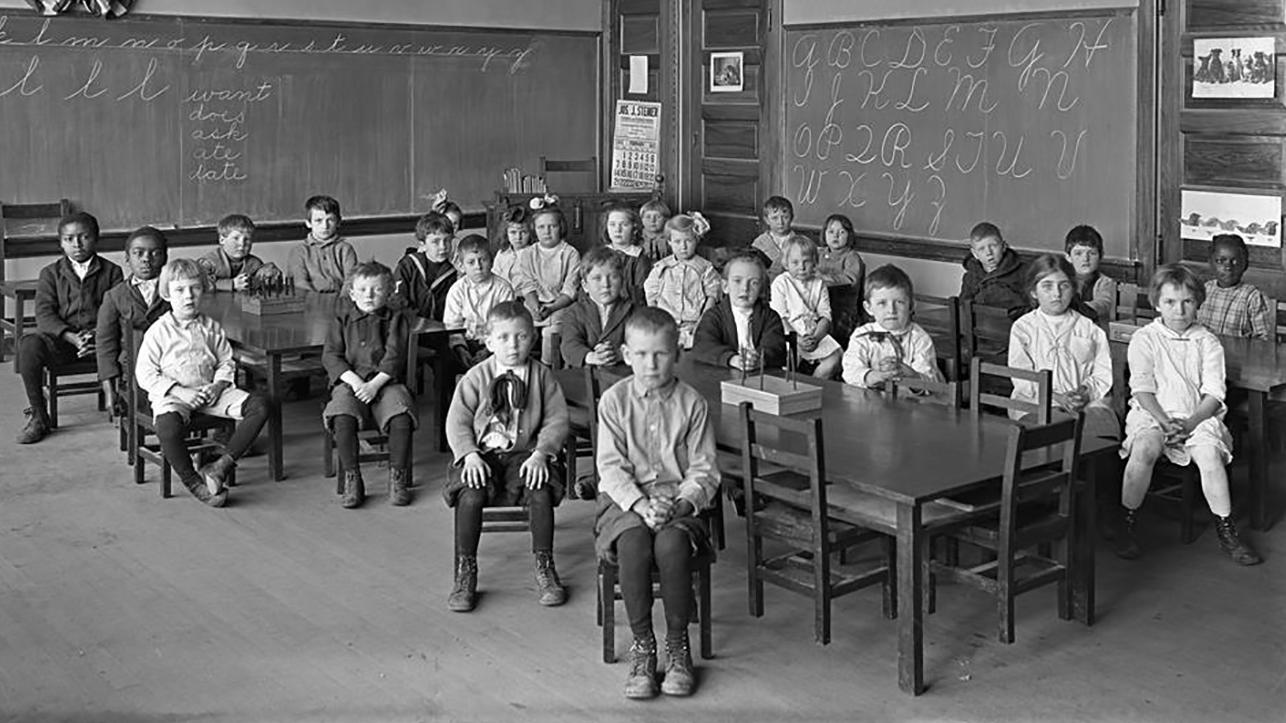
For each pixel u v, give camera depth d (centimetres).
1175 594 450
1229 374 510
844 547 409
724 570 472
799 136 948
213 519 534
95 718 366
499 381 455
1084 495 418
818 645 407
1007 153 823
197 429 560
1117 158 768
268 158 955
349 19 976
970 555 488
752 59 974
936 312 695
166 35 904
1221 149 724
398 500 551
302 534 516
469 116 1040
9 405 723
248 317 639
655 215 832
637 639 379
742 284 549
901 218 888
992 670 390
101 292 683
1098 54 771
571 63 1084
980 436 425
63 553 494
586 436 520
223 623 430
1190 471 499
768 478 433
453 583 463
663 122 1047
